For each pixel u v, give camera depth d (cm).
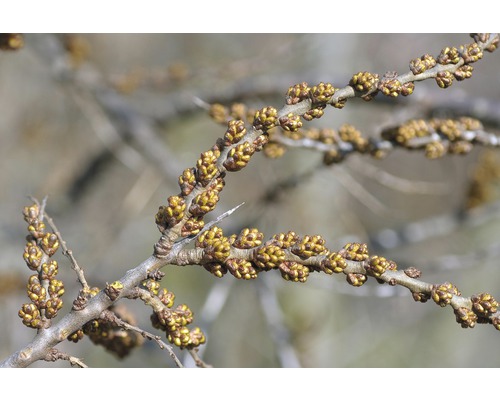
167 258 263
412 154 1219
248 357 1031
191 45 1225
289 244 264
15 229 840
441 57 279
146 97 870
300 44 809
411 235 671
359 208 1205
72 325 270
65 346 854
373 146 402
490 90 1277
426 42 1296
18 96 1063
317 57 939
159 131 891
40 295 271
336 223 859
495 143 402
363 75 272
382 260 260
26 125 1045
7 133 1045
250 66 747
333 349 969
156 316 281
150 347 606
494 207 661
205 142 1168
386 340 1217
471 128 400
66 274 741
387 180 567
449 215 672
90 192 944
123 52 1227
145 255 1083
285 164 865
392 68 1287
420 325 1276
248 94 727
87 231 863
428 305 1287
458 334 1275
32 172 1041
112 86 754
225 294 618
